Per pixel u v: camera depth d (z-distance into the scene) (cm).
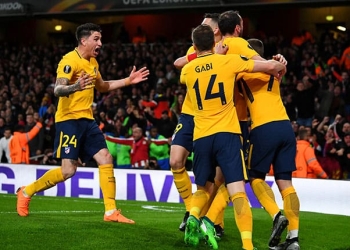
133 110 2117
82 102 1041
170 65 2608
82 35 1031
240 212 838
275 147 888
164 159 1872
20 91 2859
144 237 927
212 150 855
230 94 857
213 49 886
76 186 1698
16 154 2038
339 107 2116
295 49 2547
